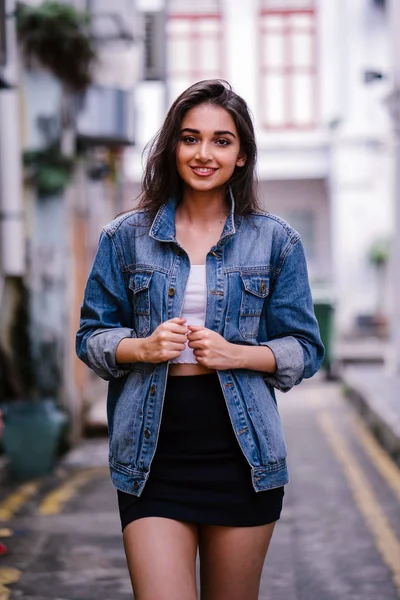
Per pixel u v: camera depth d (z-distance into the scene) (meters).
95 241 13.22
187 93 2.87
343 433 11.17
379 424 10.61
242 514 2.82
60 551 5.62
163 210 2.92
